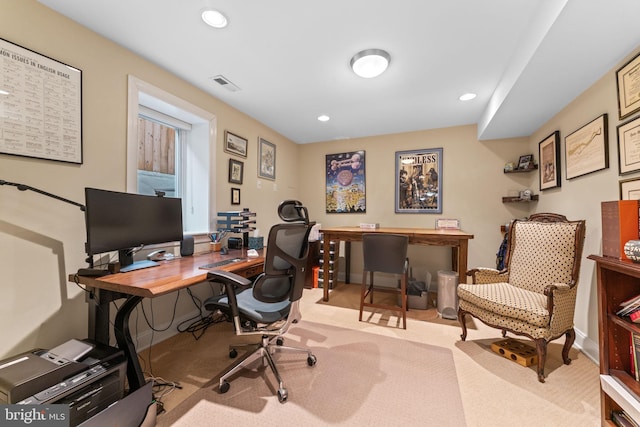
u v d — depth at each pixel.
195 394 1.47
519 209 3.20
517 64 1.83
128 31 1.68
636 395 1.10
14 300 1.36
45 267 1.47
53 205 1.50
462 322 2.12
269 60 2.00
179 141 2.62
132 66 1.90
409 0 1.41
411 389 1.52
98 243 1.43
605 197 1.80
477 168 3.36
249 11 1.50
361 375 1.65
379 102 2.74
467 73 2.15
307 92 2.53
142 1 1.43
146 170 2.35
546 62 1.65
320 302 3.05
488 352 1.94
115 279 1.36
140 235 1.71
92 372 1.12
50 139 1.49
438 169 3.53
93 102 1.68
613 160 1.72
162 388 1.52
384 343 2.07
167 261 1.92
